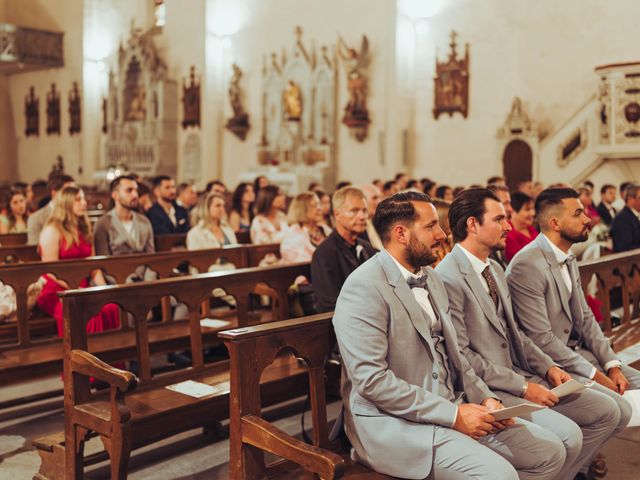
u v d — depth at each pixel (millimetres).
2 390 5395
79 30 22922
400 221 3057
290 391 4035
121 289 3791
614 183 12930
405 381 2891
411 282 3102
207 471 3922
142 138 20891
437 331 3148
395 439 2850
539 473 3000
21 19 24609
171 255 5602
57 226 5637
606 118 12469
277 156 17969
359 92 16125
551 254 3984
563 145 13398
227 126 18719
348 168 16719
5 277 4598
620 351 4773
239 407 2828
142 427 3414
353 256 4434
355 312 2920
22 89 25297
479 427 2797
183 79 20250
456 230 3566
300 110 17453
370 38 16141
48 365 4355
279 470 2959
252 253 6262
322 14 17000
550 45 13859
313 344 3102
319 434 3100
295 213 6148
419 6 15398
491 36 14531
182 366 5938
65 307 3516
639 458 4117
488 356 3408
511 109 14266
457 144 15070
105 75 22766
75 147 23422
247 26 18688
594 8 13336
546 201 4012
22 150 25609
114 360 4617
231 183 19375
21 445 4305
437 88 15219
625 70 12148
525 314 3863
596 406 3455
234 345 2820
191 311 4207
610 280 5266
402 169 15578
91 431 3494
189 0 19938
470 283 3459
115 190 6211
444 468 2762
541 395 3256
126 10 21891
